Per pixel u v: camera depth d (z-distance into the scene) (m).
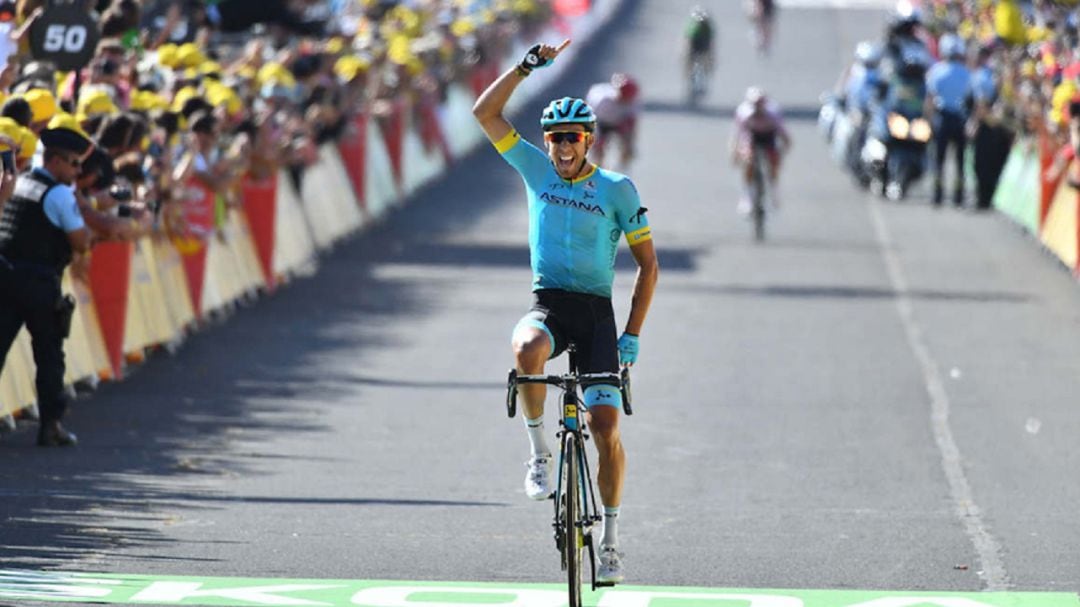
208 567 27.81
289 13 72.06
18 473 34.47
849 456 37.97
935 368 49.16
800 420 41.91
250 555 28.69
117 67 47.16
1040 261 70.88
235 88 57.28
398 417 41.69
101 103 43.38
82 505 31.95
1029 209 77.88
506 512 32.34
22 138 37.38
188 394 43.69
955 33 105.94
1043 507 33.41
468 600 26.16
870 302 61.16
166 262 50.06
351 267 67.56
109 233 38.66
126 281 45.12
